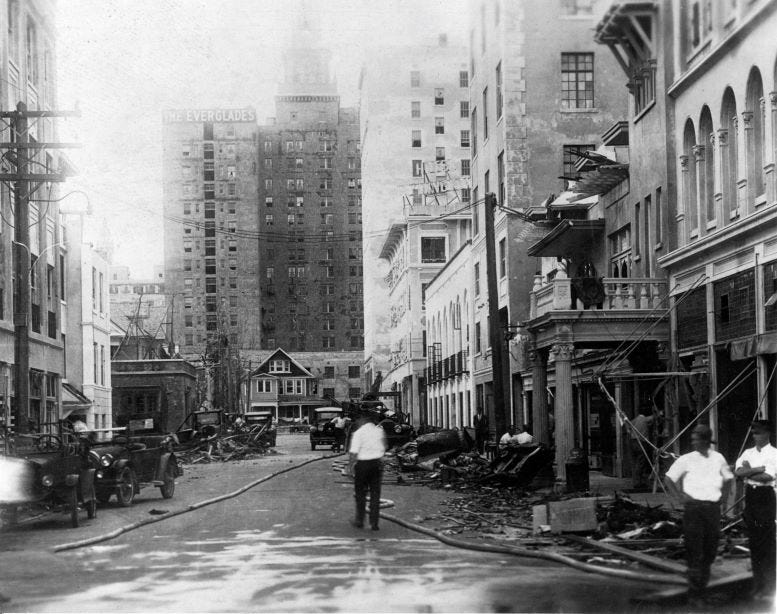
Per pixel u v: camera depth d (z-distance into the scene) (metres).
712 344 20.80
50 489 16.61
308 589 9.77
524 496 21.25
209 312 172.12
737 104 19.66
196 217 173.12
